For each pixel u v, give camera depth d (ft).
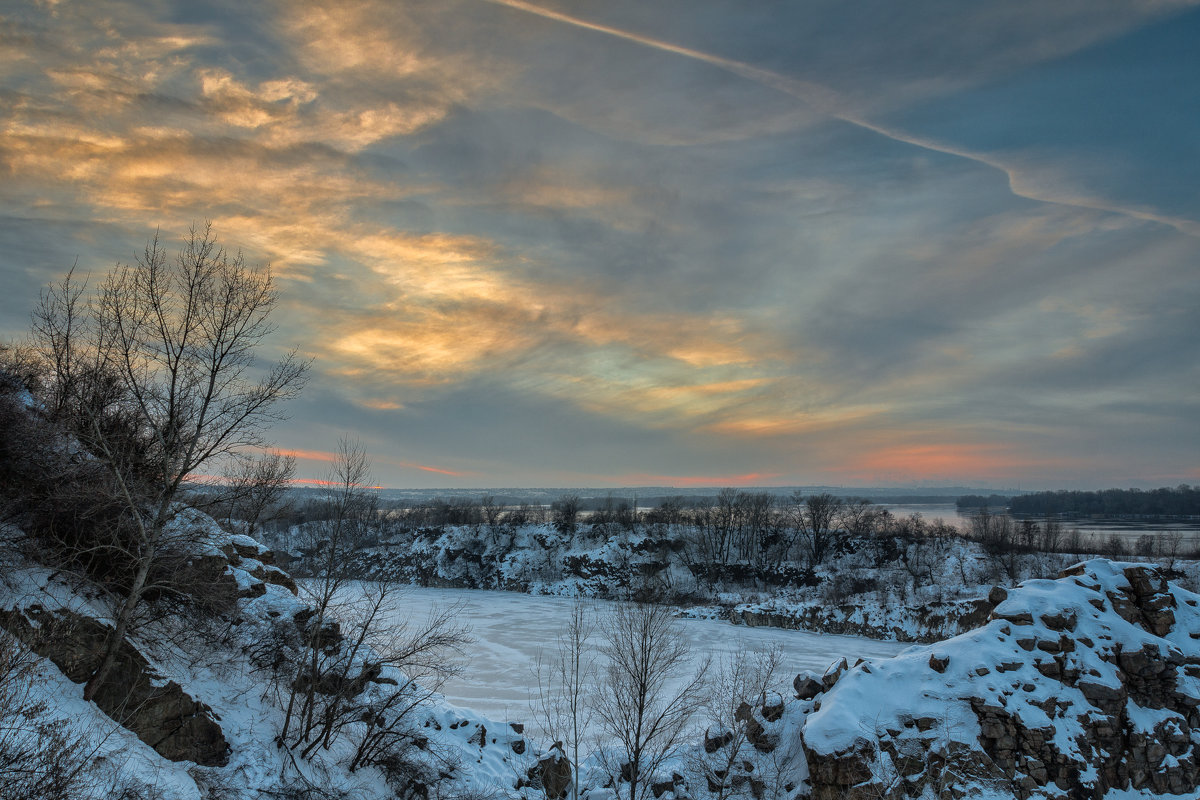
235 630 117.19
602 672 225.97
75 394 92.63
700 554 435.94
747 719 126.00
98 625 90.38
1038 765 104.01
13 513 96.58
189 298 88.63
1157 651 116.06
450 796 114.32
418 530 498.69
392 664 132.87
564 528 479.41
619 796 120.16
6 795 66.03
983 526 450.71
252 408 91.76
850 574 382.83
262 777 95.50
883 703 113.19
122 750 81.20
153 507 98.73
